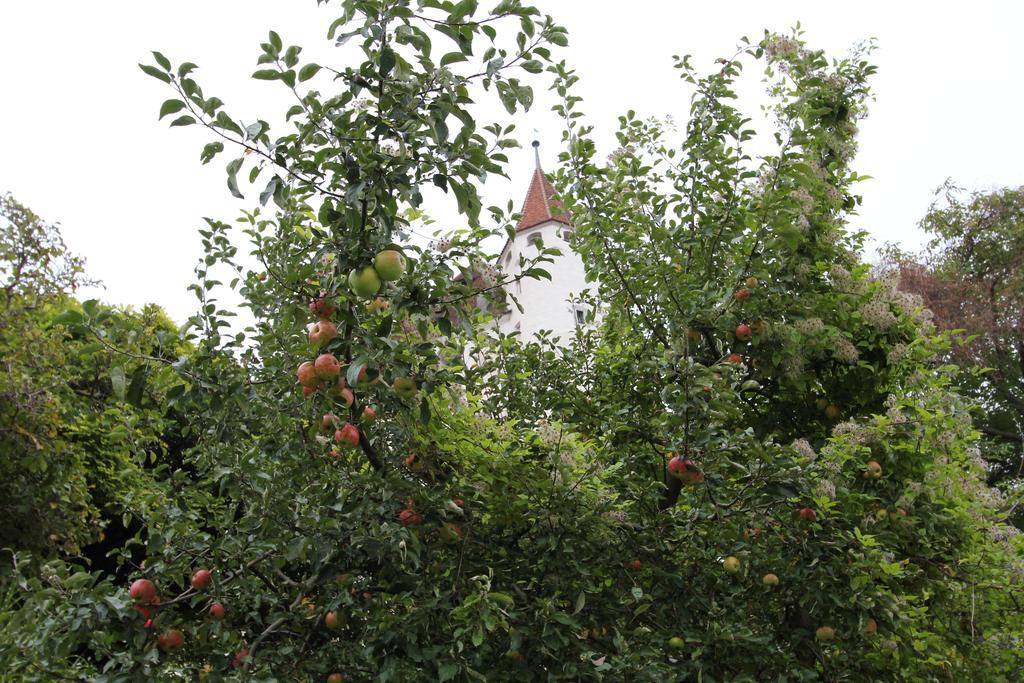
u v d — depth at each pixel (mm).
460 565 4203
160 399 4461
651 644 4531
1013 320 19828
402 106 3154
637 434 6352
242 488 4301
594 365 6867
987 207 21594
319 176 3285
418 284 3568
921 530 5371
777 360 5828
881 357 6180
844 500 5082
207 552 4160
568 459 4359
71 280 9828
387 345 3277
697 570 4895
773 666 4723
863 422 6242
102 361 8688
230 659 4043
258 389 4398
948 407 5613
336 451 4375
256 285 4754
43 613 3502
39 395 8375
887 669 5141
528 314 21625
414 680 4016
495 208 4094
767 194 5688
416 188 3240
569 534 4445
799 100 5863
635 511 5281
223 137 3018
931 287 20422
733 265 6336
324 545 3908
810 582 4879
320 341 3371
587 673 3986
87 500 9867
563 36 3162
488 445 4309
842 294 6086
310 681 3996
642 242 6465
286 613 4277
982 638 5562
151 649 3541
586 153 6312
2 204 9133
